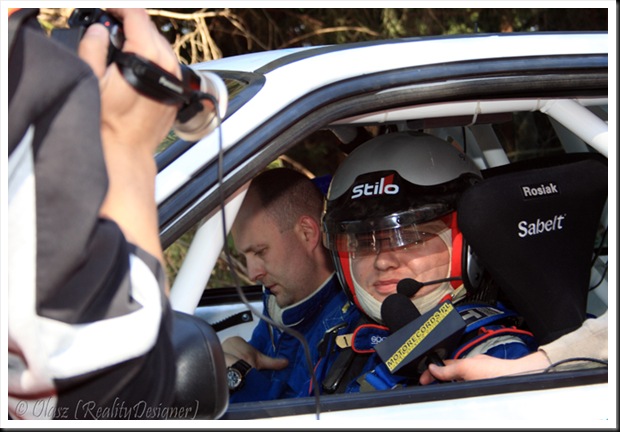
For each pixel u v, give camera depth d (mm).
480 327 1618
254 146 1333
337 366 1729
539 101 1546
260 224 1858
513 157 4867
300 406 1284
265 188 1866
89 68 975
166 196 1290
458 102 1495
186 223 1290
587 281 1602
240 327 2305
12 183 950
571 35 1597
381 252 1683
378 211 1659
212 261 1372
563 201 1557
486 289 1746
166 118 1054
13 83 947
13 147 948
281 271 1876
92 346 967
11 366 1009
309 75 1405
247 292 2426
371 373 1625
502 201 1526
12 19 967
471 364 1440
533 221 1542
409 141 1704
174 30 5273
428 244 1678
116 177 1016
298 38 5160
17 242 949
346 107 1411
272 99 1368
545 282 1548
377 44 1521
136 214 1019
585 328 1502
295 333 1188
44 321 950
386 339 1511
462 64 1480
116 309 977
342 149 2020
